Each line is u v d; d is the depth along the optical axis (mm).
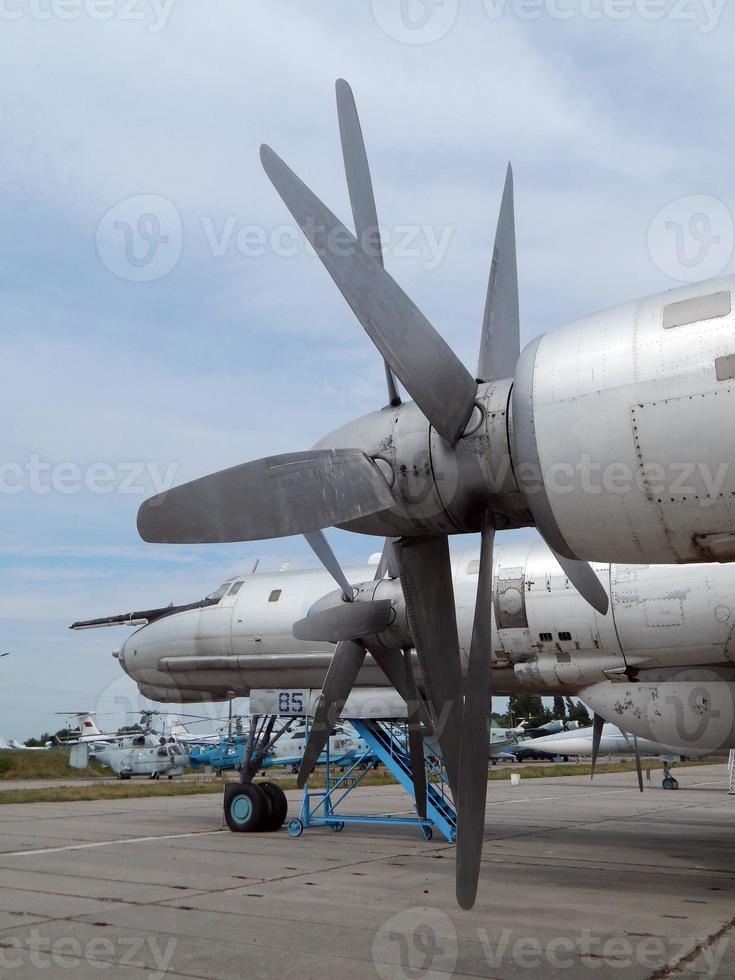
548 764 45500
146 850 9414
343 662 10078
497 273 6953
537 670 10242
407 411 6383
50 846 9805
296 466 5754
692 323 5094
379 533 6516
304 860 8539
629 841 10172
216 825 12477
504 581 10391
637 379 5141
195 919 5594
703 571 9281
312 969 4352
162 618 13430
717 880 7133
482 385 6246
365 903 6160
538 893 6512
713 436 4895
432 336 5875
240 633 12523
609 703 9820
